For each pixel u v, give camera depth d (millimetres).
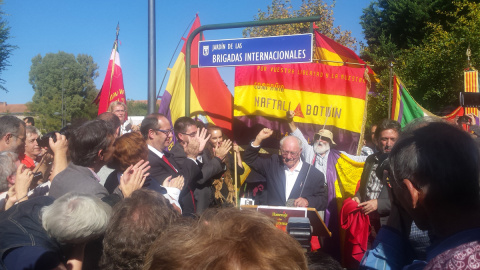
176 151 4582
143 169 3098
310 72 6004
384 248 1828
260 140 4879
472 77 9805
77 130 2859
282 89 6043
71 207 2125
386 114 19578
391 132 4328
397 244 1824
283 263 824
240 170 5410
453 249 1242
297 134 5621
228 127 6371
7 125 3773
